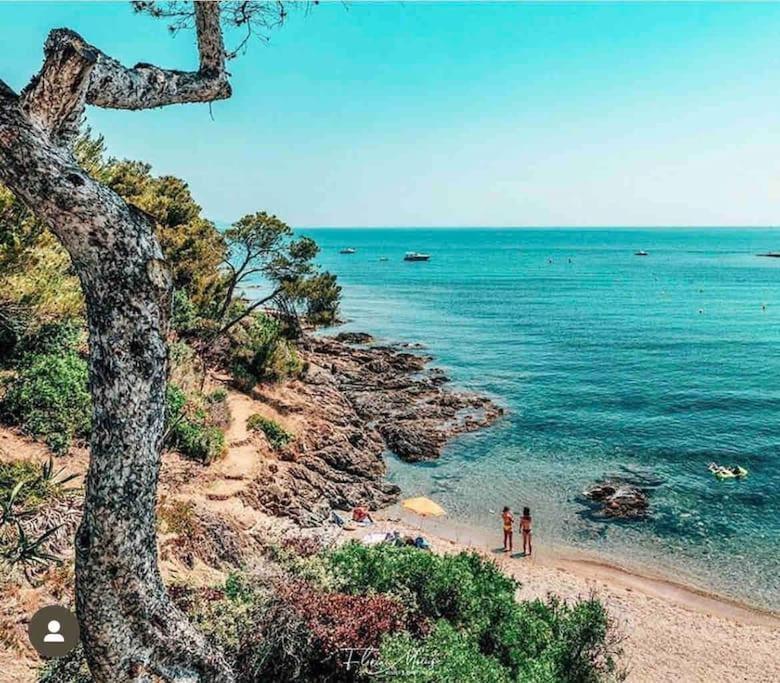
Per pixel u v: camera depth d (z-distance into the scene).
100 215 3.19
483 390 42.53
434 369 48.50
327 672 7.73
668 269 161.88
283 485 22.45
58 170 3.10
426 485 27.02
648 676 14.84
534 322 75.94
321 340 55.34
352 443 29.67
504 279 137.75
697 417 36.50
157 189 32.62
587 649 10.70
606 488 26.09
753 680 14.96
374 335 65.50
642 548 21.83
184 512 15.07
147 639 3.58
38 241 11.91
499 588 11.87
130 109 3.84
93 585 3.42
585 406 38.69
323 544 13.12
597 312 85.44
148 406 3.41
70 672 6.34
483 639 10.20
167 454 20.11
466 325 73.25
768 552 21.47
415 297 103.94
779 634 16.95
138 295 3.32
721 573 20.22
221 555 14.69
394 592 10.18
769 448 31.25
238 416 26.19
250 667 7.27
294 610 7.96
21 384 15.55
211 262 32.78
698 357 54.12
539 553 21.47
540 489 26.64
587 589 19.06
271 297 32.12
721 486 26.81
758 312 85.00
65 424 15.27
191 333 31.86
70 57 3.19
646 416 36.72
